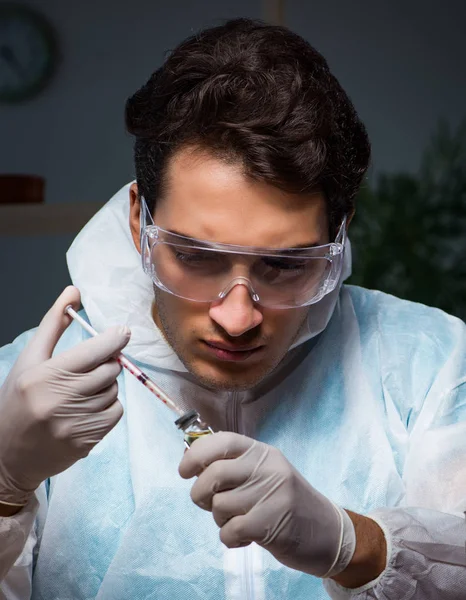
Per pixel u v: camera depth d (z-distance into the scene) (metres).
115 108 3.90
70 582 1.44
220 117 1.24
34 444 1.27
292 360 1.57
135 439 1.49
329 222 1.33
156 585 1.41
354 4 4.13
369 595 1.26
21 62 3.87
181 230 1.25
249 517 1.20
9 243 3.95
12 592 1.42
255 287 1.27
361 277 3.40
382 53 4.13
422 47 4.12
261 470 1.21
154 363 1.52
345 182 1.33
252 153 1.20
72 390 1.27
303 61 1.34
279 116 1.22
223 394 1.54
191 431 1.26
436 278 3.43
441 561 1.26
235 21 1.43
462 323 1.63
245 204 1.22
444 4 4.11
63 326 1.36
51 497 1.47
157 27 3.88
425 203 3.46
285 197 1.23
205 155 1.24
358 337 1.59
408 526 1.28
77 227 2.72
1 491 1.31
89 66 3.89
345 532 1.24
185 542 1.43
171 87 1.30
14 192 2.84
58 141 3.91
